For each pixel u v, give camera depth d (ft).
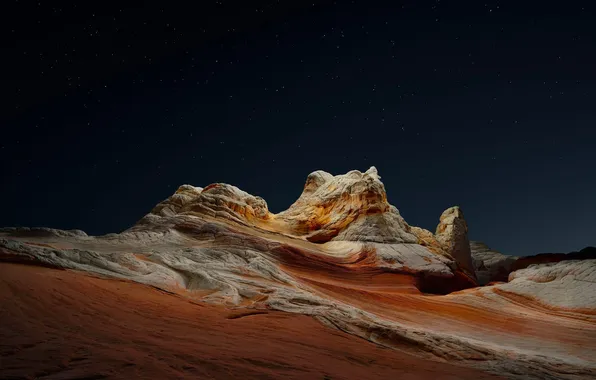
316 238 100.83
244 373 16.76
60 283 30.17
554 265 75.10
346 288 64.18
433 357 29.66
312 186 124.16
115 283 35.70
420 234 109.70
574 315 57.72
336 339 29.14
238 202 100.53
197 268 49.08
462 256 106.83
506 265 119.65
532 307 64.28
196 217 88.58
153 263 47.60
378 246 91.40
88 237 72.54
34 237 68.28
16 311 21.99
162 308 30.22
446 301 66.64
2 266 31.30
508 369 28.04
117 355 16.76
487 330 49.90
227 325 27.94
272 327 29.50
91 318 23.73
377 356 25.95
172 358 17.40
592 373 29.84
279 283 55.16
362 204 102.73
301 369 18.90
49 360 15.10
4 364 14.06
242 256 65.10
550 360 32.99
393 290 75.51
